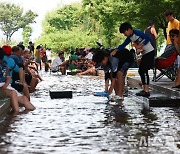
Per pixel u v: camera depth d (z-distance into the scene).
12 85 11.16
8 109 10.15
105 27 36.19
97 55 11.82
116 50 11.56
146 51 11.64
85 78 22.42
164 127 7.96
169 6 28.61
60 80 20.75
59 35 59.53
